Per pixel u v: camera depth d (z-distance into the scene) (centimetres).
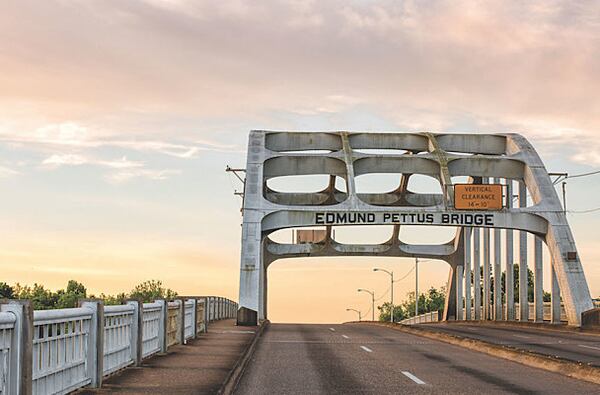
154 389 1401
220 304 5641
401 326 4819
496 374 1864
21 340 995
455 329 5119
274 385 1633
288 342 3161
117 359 1653
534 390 1556
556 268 5684
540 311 6316
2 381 954
